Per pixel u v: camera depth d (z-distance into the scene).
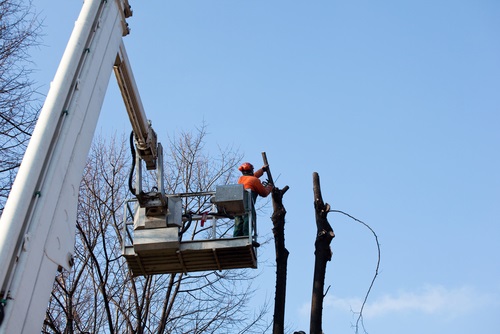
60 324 16.17
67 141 7.21
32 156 6.75
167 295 16.59
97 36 8.34
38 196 6.61
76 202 7.24
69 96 7.57
